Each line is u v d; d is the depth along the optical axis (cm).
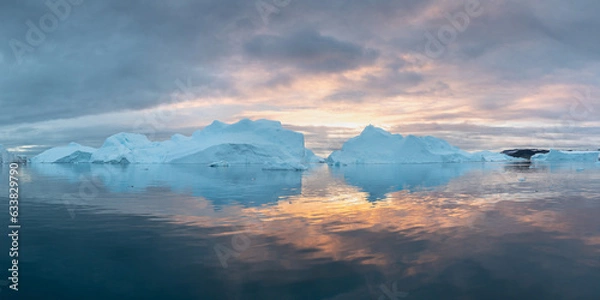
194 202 1530
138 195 1788
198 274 656
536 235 919
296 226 1037
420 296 560
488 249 798
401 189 2100
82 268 688
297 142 7975
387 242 858
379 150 7912
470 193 1859
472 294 567
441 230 981
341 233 949
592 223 1063
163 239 889
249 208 1372
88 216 1197
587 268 677
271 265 699
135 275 650
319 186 2322
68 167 6053
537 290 581
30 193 1895
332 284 607
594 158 8038
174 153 7919
